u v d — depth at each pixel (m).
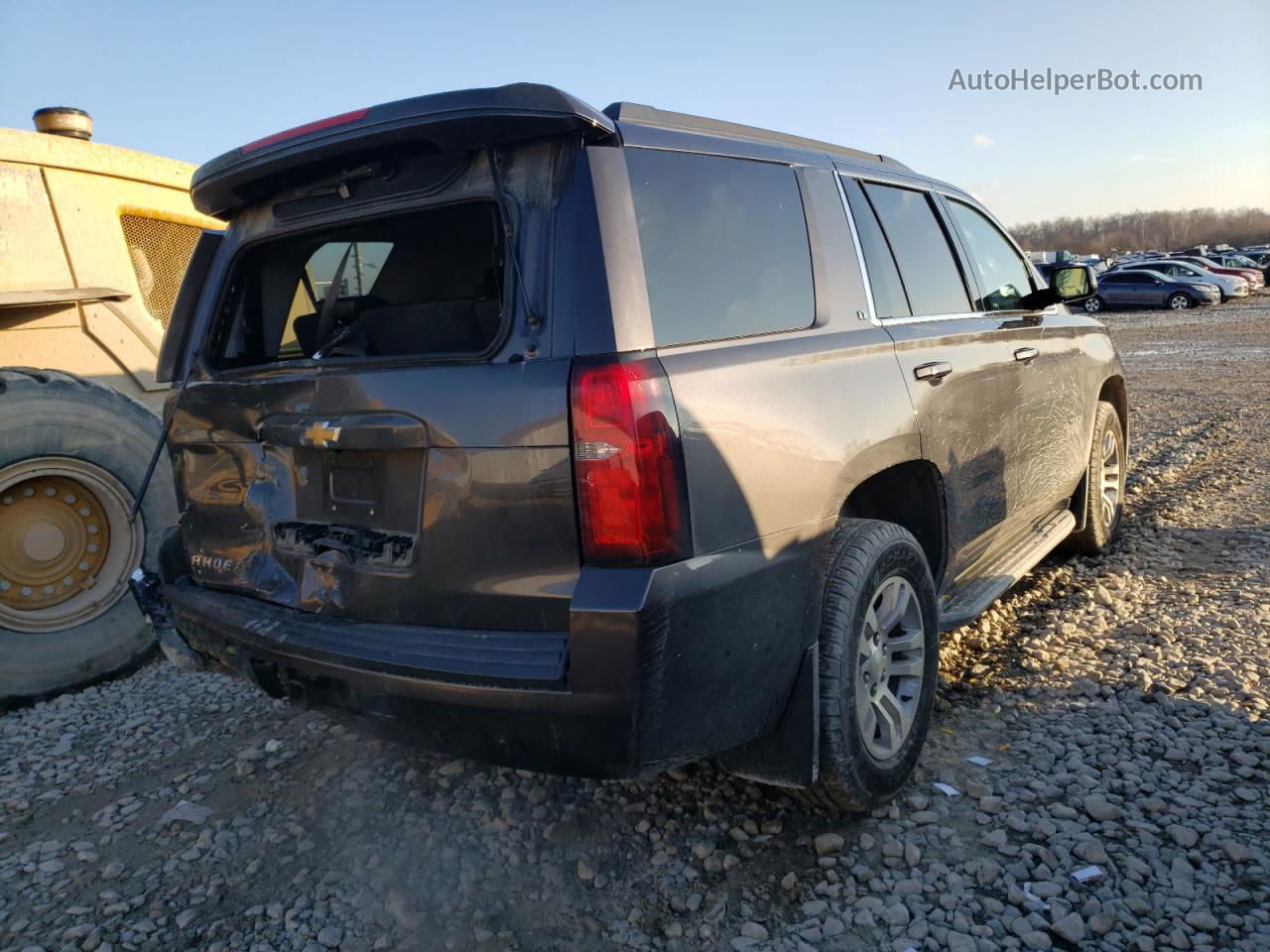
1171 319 26.73
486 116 2.18
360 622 2.47
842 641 2.57
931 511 3.28
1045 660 3.81
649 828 2.82
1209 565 4.91
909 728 2.91
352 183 2.57
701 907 2.47
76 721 3.89
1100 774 2.95
